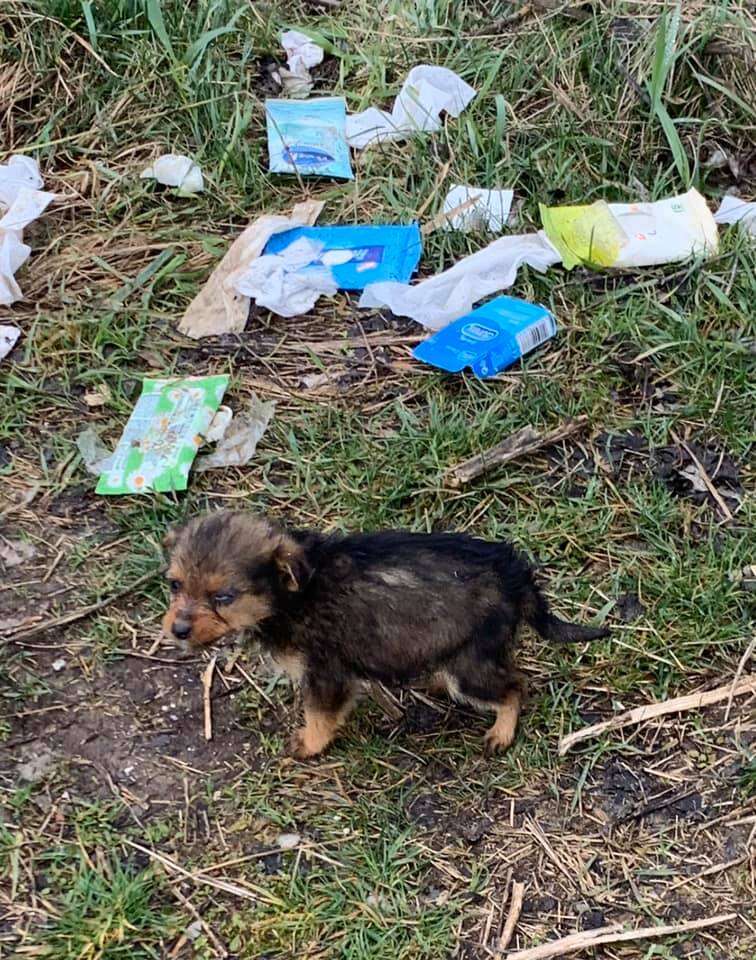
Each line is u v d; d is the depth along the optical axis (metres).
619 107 1.59
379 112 1.61
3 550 1.18
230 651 1.11
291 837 1.00
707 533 1.21
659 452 1.28
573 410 1.30
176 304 1.43
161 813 1.01
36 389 1.32
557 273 1.45
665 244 1.47
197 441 1.26
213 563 0.98
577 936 0.95
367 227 1.50
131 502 1.23
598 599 1.15
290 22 1.72
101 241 1.49
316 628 1.02
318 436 1.28
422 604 1.01
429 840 1.00
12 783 1.02
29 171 1.53
